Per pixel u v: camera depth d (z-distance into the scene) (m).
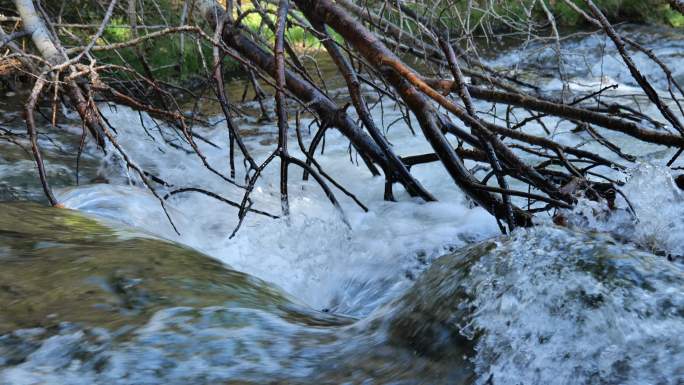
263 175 6.48
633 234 3.87
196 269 3.11
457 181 4.68
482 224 5.04
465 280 2.38
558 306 2.15
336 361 2.35
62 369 2.33
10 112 8.13
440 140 4.72
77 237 3.47
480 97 4.97
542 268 2.26
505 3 7.58
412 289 2.64
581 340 2.07
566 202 4.18
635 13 13.05
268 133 8.07
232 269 3.26
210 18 6.42
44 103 8.45
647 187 3.98
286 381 2.24
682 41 11.58
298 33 11.49
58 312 2.65
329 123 5.78
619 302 2.10
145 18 9.84
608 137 7.43
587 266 2.22
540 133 7.71
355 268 4.61
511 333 2.17
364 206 5.42
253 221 5.16
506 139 7.47
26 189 5.25
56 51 5.63
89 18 9.65
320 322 2.76
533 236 2.42
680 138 4.24
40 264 3.06
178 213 5.00
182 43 8.17
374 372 2.26
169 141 6.89
